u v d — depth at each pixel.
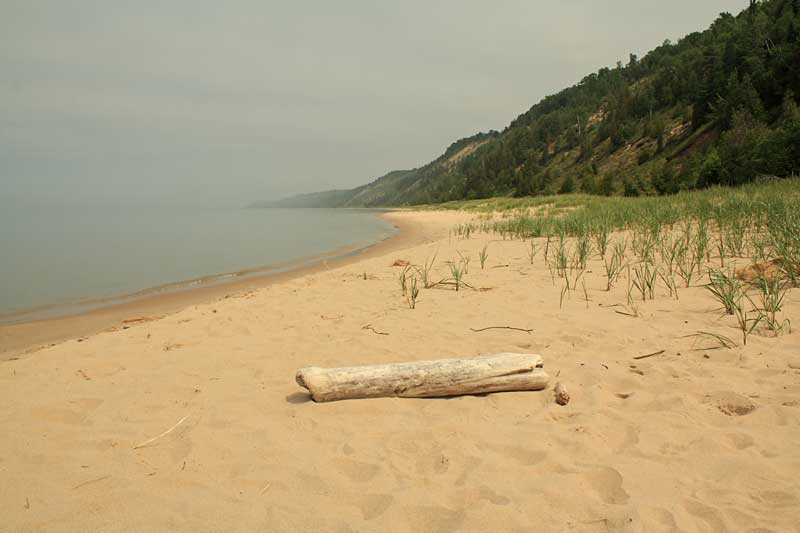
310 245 20.69
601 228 12.25
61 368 4.88
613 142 89.94
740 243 8.21
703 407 3.34
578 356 4.45
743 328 4.44
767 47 62.69
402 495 2.53
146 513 2.47
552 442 3.04
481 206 45.44
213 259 16.14
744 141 37.06
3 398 4.11
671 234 10.62
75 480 2.81
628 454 2.85
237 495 2.62
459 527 2.26
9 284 11.70
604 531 2.21
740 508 2.32
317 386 3.75
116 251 18.67
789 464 2.63
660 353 4.35
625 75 132.12
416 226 29.73
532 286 7.47
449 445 3.04
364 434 3.26
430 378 3.78
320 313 6.76
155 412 3.75
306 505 2.51
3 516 2.47
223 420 3.55
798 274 5.96
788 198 11.95
